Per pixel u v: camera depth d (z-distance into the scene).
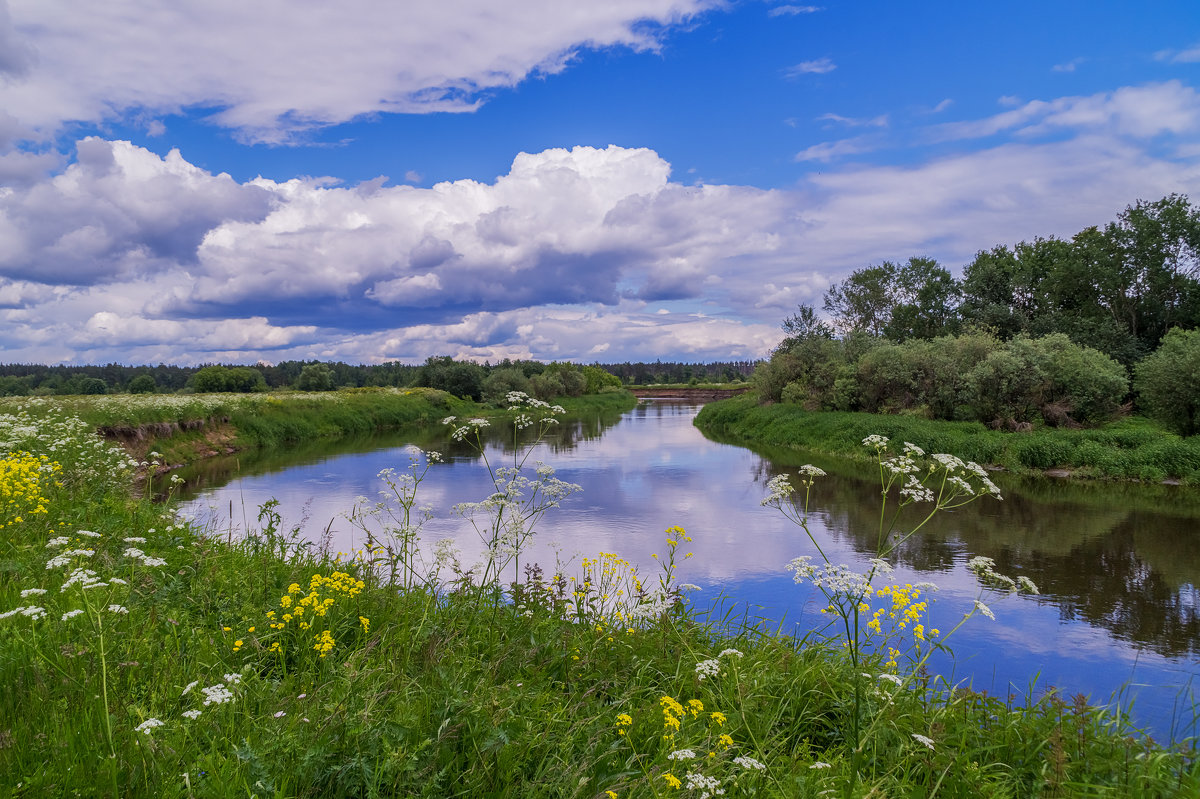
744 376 127.00
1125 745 3.99
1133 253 36.25
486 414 52.75
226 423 28.02
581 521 13.36
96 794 2.43
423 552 10.17
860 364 30.78
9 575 4.83
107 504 8.05
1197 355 19.38
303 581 5.77
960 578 9.79
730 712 4.17
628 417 52.53
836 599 3.71
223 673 3.75
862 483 18.59
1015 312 41.16
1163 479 17.92
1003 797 3.35
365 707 3.27
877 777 3.52
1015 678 6.60
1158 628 7.91
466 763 3.13
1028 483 18.34
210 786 2.56
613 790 2.91
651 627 5.67
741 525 13.08
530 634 4.98
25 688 3.20
